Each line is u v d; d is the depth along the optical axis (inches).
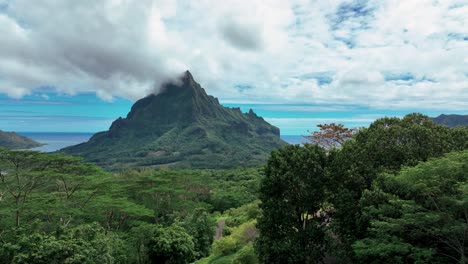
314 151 834.2
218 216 2342.5
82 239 864.3
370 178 741.3
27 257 767.1
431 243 590.2
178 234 1327.5
